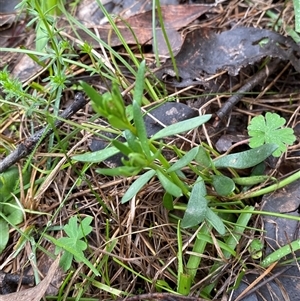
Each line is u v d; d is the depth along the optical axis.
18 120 0.29
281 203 0.24
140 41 0.31
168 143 0.26
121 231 0.25
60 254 0.23
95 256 0.24
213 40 0.30
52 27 0.27
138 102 0.19
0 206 0.26
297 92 0.29
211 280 0.23
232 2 0.33
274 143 0.22
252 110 0.29
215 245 0.23
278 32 0.31
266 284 0.22
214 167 0.23
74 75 0.30
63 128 0.28
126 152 0.18
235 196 0.24
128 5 0.33
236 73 0.29
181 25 0.31
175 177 0.22
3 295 0.22
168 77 0.30
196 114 0.28
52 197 0.26
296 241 0.23
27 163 0.26
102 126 0.27
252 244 0.23
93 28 0.32
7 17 0.34
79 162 0.27
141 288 0.24
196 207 0.22
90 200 0.26
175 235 0.25
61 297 0.23
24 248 0.25
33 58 0.29
